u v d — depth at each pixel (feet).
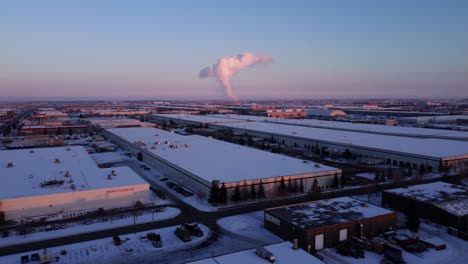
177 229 138.21
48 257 116.06
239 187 184.85
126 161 295.07
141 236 136.77
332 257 122.01
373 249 126.31
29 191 165.99
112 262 117.50
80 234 140.05
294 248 113.60
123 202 176.24
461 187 182.60
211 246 130.00
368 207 152.15
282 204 178.91
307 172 205.98
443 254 123.24
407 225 146.30
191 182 204.33
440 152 268.62
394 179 223.10
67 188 171.63
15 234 139.33
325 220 135.95
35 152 272.92
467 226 144.15
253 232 143.33
